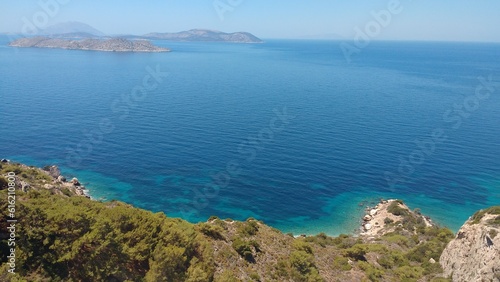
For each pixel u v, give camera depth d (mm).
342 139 114000
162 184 83188
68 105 150250
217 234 40469
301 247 45156
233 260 36156
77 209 29203
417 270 46781
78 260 25375
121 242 28531
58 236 25875
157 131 117125
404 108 157625
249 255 38094
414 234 63438
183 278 28328
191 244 32750
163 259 28031
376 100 174750
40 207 27250
